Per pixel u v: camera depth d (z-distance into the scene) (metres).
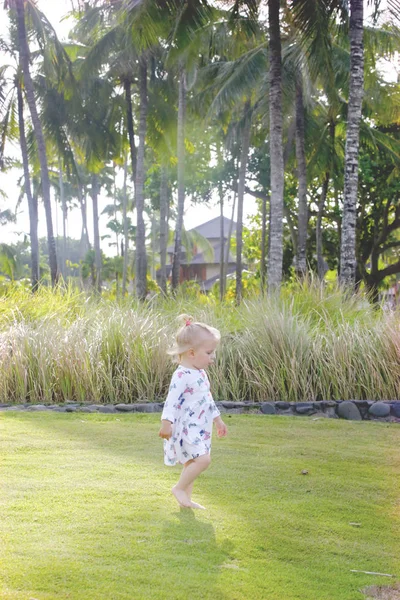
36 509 3.65
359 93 13.38
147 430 6.12
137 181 24.53
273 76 14.22
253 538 3.40
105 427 6.24
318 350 8.08
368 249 29.75
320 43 14.58
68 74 24.78
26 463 4.69
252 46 21.36
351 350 8.05
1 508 3.65
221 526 3.54
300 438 5.95
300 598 2.76
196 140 28.48
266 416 7.13
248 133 24.77
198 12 14.77
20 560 2.93
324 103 26.02
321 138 25.38
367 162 25.72
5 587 2.65
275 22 14.15
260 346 8.23
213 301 11.23
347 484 4.48
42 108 26.84
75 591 2.65
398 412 7.30
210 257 45.75
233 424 6.59
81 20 24.19
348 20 15.19
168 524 3.51
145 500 3.90
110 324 8.79
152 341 8.52
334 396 7.95
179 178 23.48
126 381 8.18
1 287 14.07
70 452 5.09
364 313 9.64
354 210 13.42
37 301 11.20
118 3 20.70
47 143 28.39
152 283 39.72
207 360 4.00
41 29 22.47
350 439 5.95
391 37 18.55
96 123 28.16
